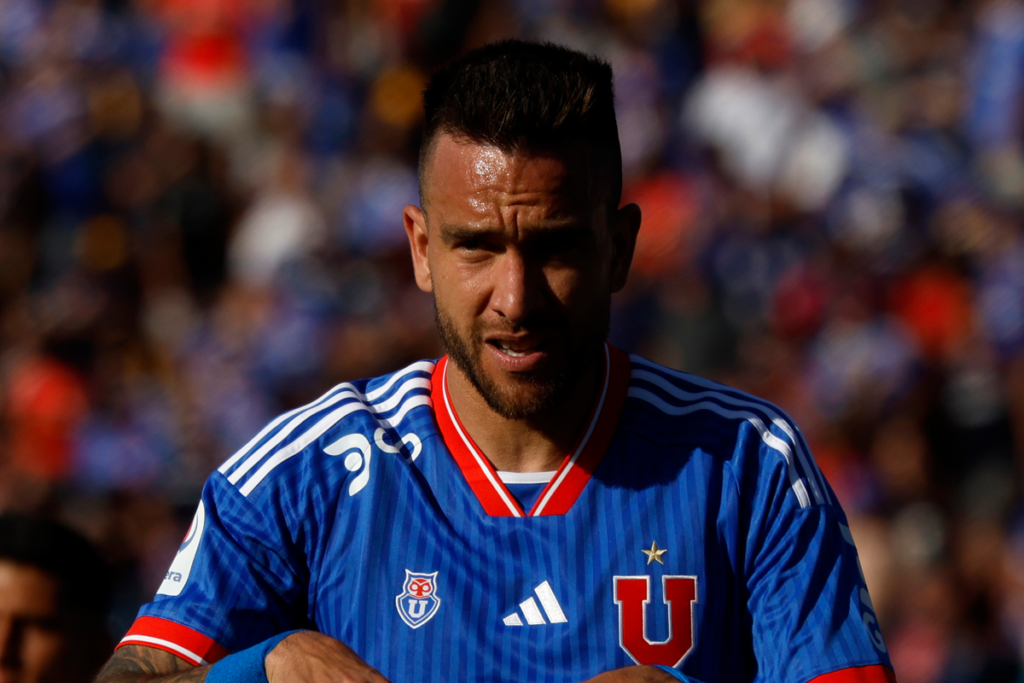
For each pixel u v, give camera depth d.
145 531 25.73
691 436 8.86
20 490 24.88
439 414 9.00
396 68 40.06
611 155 8.48
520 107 8.08
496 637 8.29
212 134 39.19
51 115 38.12
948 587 22.53
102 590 11.93
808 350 30.12
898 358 28.83
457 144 8.27
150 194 36.34
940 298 30.62
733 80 36.94
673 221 32.97
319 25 41.97
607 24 41.22
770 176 34.62
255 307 32.03
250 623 8.55
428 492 8.73
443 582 8.44
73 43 40.84
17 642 11.31
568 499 8.64
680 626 8.33
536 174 8.05
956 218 32.34
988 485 27.83
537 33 40.97
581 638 8.26
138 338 32.88
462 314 8.36
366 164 36.28
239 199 36.88
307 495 8.69
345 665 7.71
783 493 8.57
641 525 8.55
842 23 38.41
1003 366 29.47
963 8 38.59
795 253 32.38
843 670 8.05
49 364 30.17
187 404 29.19
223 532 8.66
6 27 41.53
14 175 36.56
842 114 36.00
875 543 23.95
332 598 8.58
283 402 29.45
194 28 41.44
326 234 33.50
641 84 37.91
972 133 35.62
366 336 29.84
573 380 8.44
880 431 27.89
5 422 28.95
